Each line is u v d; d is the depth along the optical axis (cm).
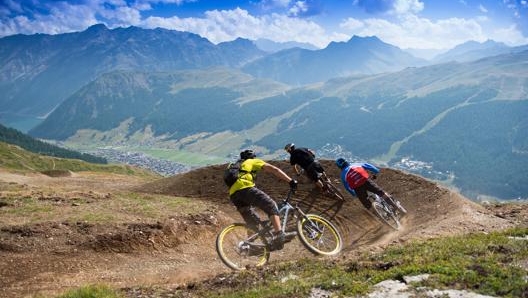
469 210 1327
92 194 2611
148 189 3106
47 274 1336
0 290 1187
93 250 1558
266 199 981
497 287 649
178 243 1786
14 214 1906
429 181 1781
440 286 679
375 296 686
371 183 1437
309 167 1555
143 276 1348
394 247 942
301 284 784
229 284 891
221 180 2862
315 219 1041
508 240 882
